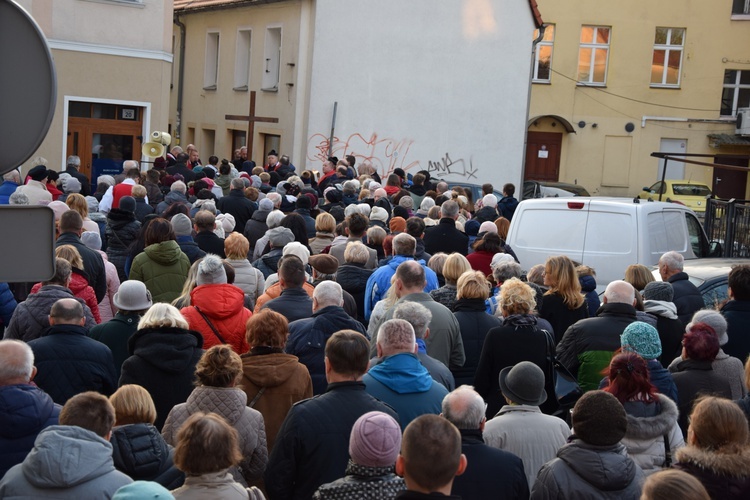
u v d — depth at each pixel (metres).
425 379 5.26
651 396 5.09
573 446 4.32
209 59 32.50
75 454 3.81
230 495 3.87
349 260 9.12
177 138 34.62
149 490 3.21
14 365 4.63
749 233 16.36
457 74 27.94
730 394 6.26
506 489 4.47
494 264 9.37
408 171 27.86
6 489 3.79
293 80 27.39
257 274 8.65
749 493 4.17
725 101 39.22
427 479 3.44
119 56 22.52
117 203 14.01
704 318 6.79
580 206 12.10
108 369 6.09
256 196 14.05
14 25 2.79
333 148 27.27
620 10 38.31
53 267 2.79
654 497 3.22
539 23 28.34
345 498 3.83
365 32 27.25
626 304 6.91
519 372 5.18
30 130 2.81
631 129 38.81
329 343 4.85
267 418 5.53
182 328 5.86
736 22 38.53
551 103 38.66
